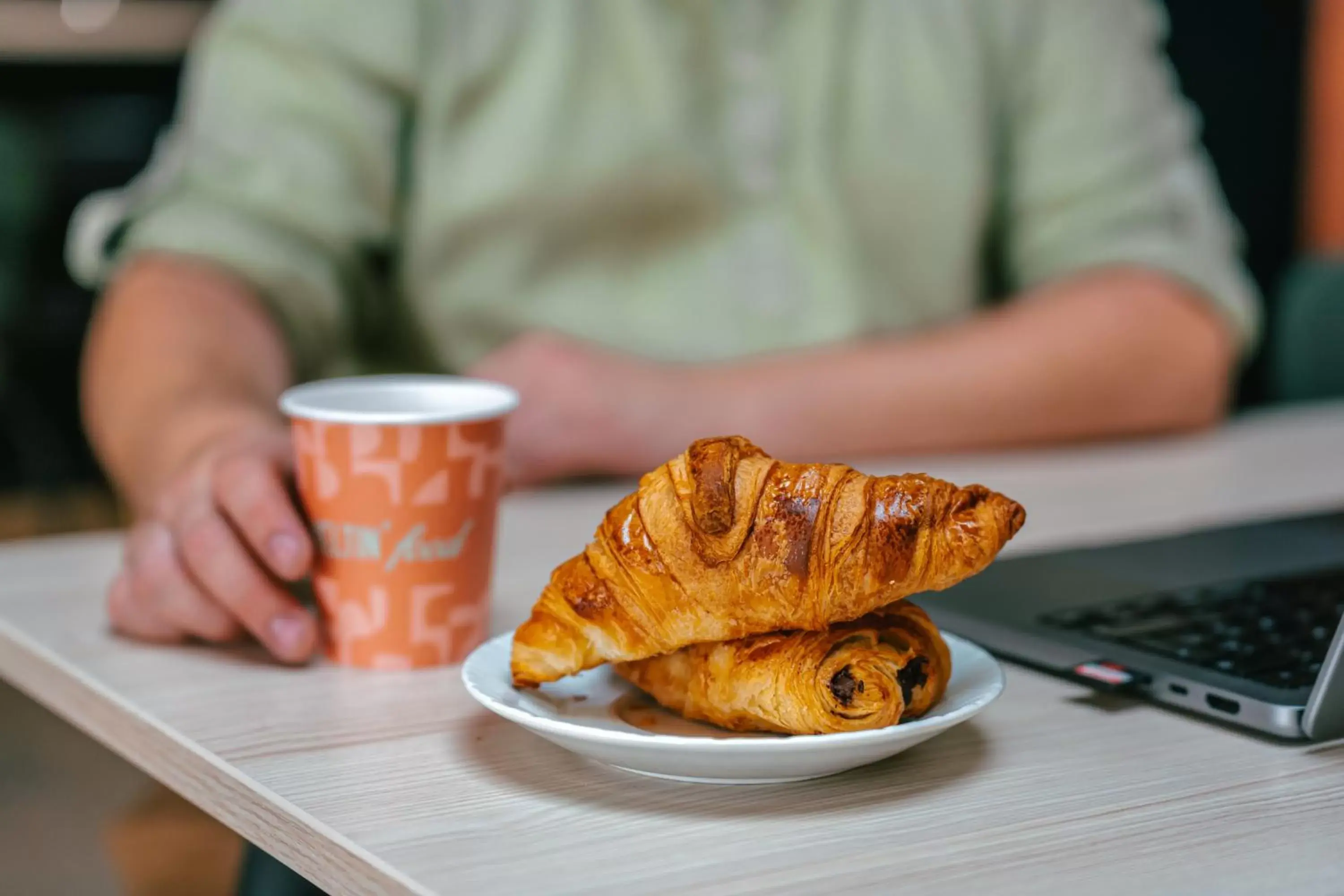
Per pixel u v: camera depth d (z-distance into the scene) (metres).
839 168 1.62
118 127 3.50
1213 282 1.59
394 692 0.90
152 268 1.33
